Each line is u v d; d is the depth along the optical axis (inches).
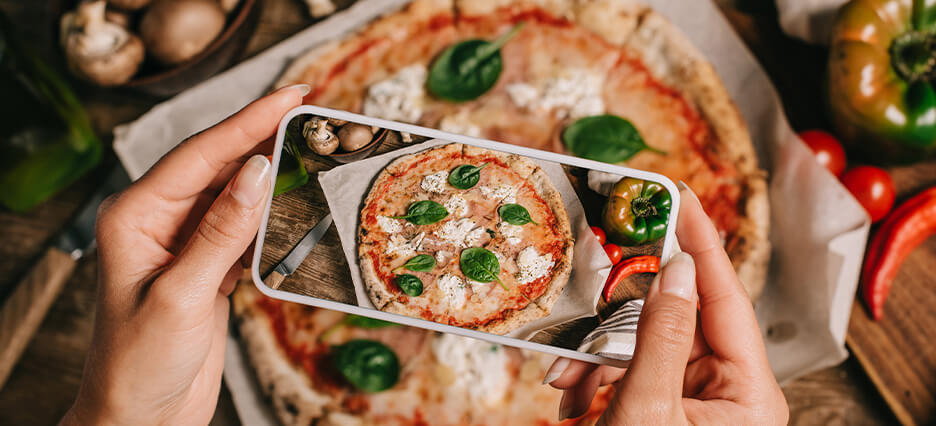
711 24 13.9
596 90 13.6
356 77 13.9
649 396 8.7
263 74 14.1
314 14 14.3
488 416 12.7
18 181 13.4
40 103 12.6
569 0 14.0
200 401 11.0
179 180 10.3
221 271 9.4
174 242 10.6
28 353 13.7
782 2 13.5
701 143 13.4
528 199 10.2
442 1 14.0
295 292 10.0
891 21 12.5
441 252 10.1
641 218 10.2
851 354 13.1
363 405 12.9
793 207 13.1
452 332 9.9
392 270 10.1
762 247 13.0
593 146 13.1
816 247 12.8
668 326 8.8
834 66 12.8
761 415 9.6
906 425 12.6
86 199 14.2
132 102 14.4
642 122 13.5
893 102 12.3
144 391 9.6
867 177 12.9
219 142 10.3
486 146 9.8
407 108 13.5
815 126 13.9
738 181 13.2
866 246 13.4
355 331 13.1
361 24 14.2
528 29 13.9
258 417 12.9
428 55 13.9
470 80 13.4
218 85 14.0
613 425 8.8
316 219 10.0
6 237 14.1
